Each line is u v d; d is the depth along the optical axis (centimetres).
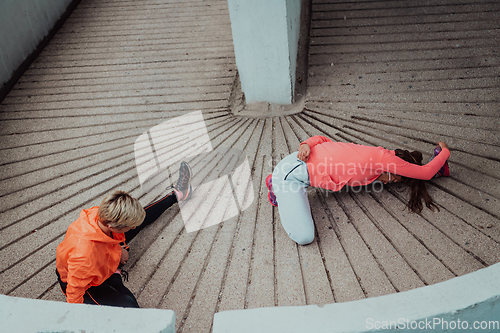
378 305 169
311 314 168
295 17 464
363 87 443
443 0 534
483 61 443
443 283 174
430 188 308
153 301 250
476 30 483
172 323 169
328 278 252
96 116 453
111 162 384
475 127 364
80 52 559
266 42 398
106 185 355
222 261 272
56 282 273
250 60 416
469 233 267
